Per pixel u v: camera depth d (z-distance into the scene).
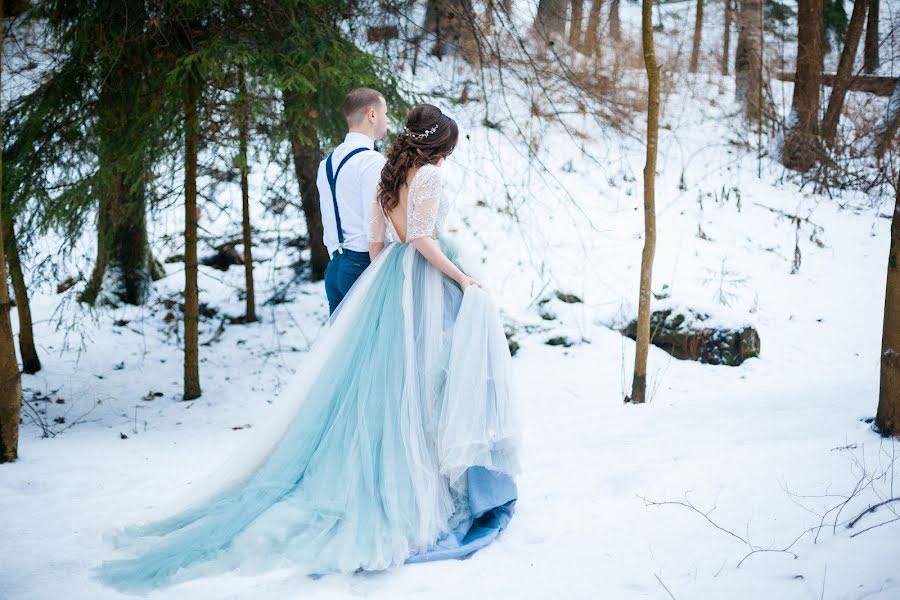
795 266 7.46
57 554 2.71
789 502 2.84
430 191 2.93
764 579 2.34
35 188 5.02
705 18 14.08
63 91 4.96
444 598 2.38
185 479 3.70
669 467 3.33
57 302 7.02
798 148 9.19
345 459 2.78
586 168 8.91
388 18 6.09
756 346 6.14
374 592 2.44
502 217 7.96
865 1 8.83
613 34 10.75
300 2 5.00
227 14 5.01
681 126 10.23
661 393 5.50
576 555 2.63
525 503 3.17
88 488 3.56
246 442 2.94
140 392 5.83
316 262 7.60
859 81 10.39
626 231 8.01
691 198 8.66
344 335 3.00
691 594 2.29
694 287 7.09
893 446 3.21
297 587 2.46
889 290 3.29
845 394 4.50
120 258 7.15
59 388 5.82
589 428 4.40
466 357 2.87
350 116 3.22
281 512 2.69
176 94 4.90
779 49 12.38
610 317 6.64
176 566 2.53
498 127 8.06
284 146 5.97
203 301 7.29
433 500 2.78
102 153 5.02
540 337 6.54
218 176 6.60
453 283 3.06
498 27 7.05
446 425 2.82
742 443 3.61
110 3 4.80
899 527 2.50
